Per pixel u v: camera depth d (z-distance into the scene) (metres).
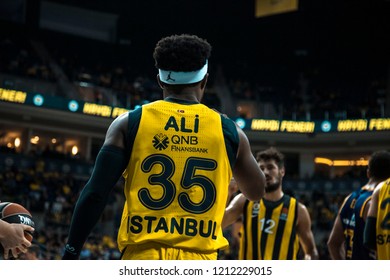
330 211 38.66
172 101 4.03
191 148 3.86
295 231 8.73
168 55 4.00
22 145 41.41
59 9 49.06
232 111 47.06
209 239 3.76
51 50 47.03
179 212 3.74
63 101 40.31
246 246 8.73
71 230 3.75
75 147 43.41
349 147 44.44
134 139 3.86
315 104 47.28
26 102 39.34
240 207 8.84
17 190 34.25
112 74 48.03
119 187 38.91
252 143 45.44
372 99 47.28
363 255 7.59
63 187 36.72
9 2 47.28
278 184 8.66
